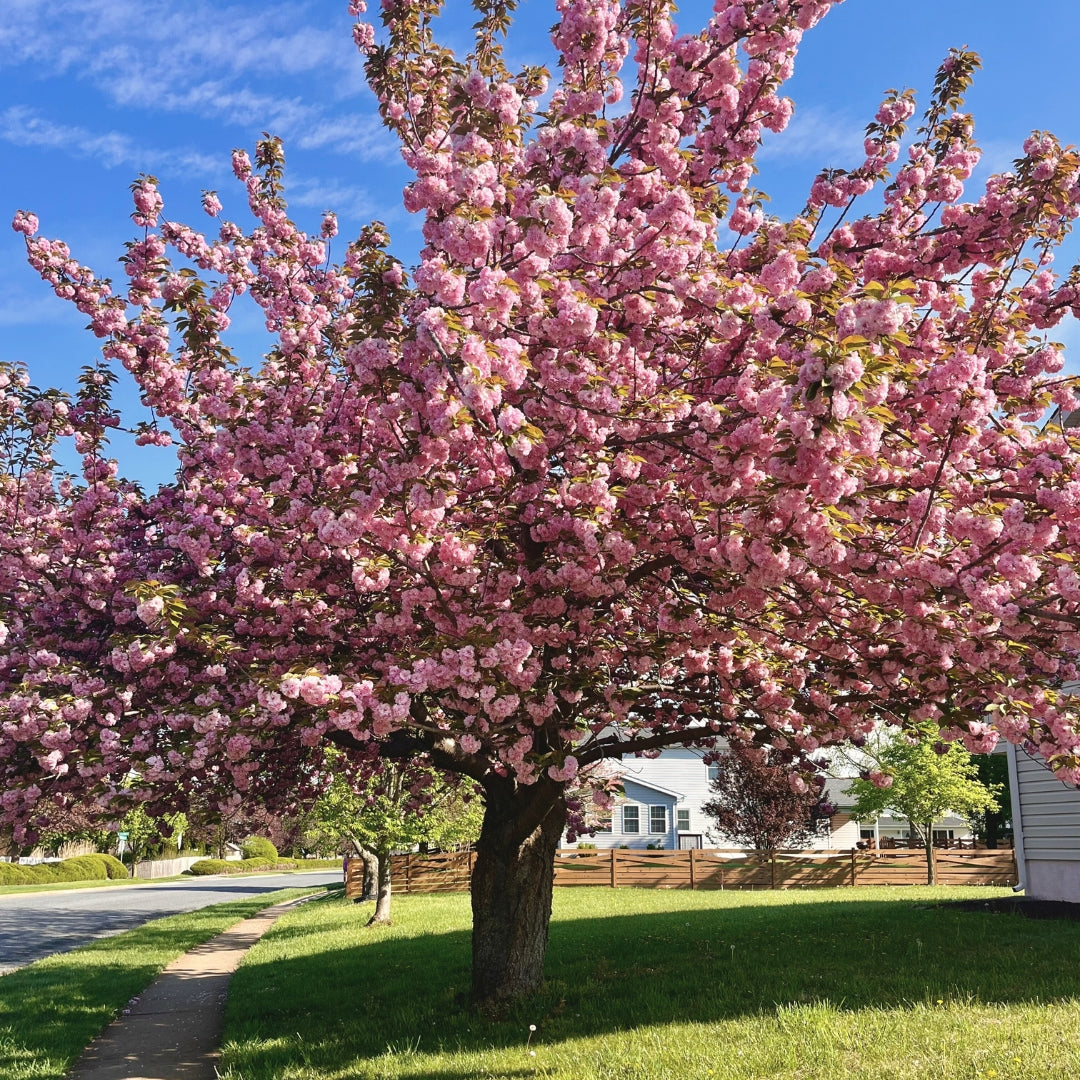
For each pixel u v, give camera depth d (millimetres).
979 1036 5367
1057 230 6191
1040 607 5457
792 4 6398
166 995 11109
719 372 5895
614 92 7023
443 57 6828
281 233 8656
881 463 5453
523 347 5668
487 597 6391
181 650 7156
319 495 6805
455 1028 7336
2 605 7777
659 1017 6828
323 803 15336
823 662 7484
